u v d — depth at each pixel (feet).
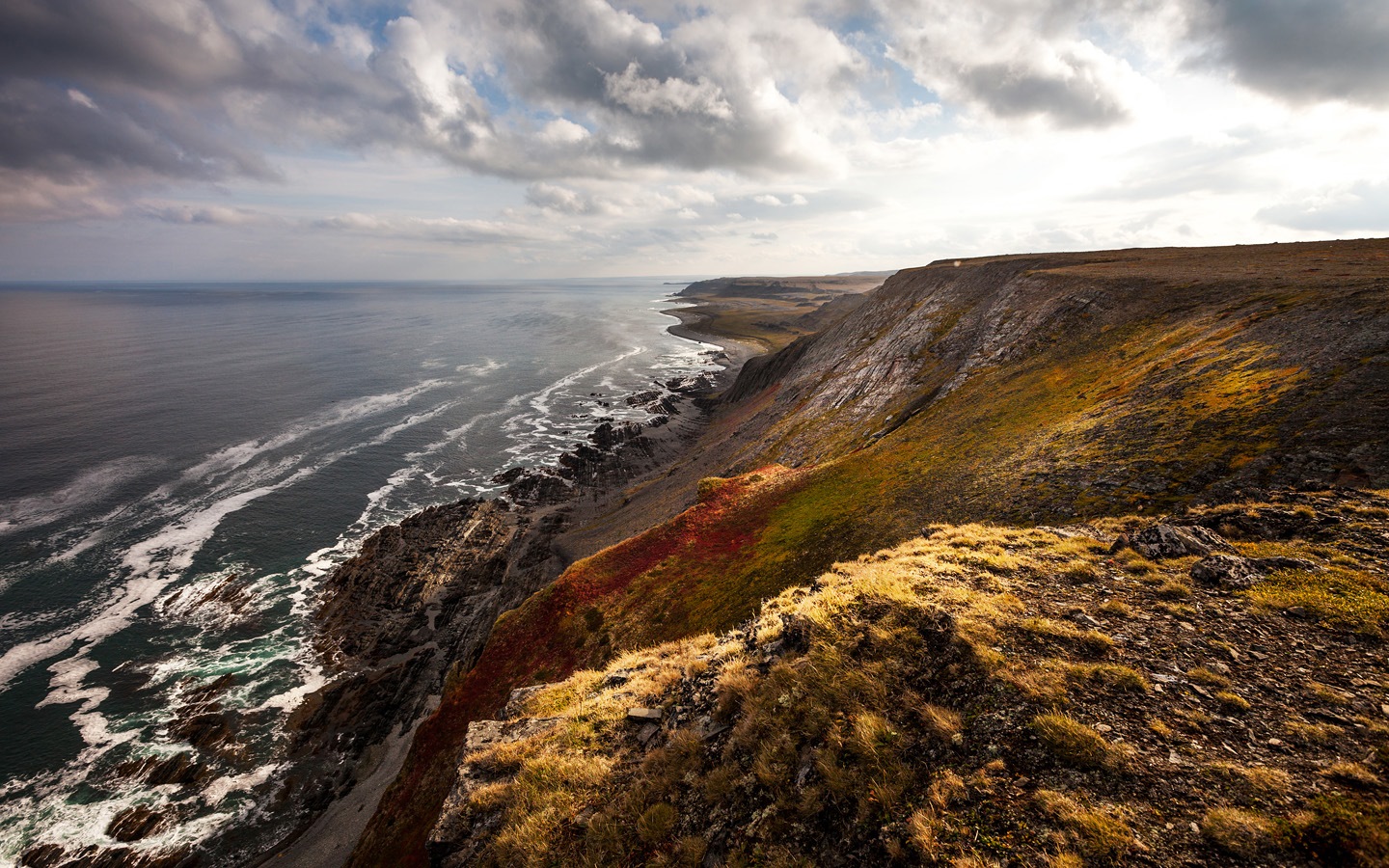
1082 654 33.27
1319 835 19.98
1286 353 94.17
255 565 203.62
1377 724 24.79
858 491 146.30
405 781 106.52
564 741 47.47
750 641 48.32
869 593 43.75
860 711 33.09
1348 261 180.65
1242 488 64.54
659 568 150.51
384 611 182.09
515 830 38.37
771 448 254.06
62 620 170.81
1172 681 30.12
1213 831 21.34
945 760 28.60
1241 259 225.15
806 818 29.58
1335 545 42.65
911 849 25.14
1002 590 43.19
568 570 160.97
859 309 389.19
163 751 130.00
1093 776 25.12
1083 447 100.27
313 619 177.06
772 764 33.27
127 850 110.01
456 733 115.44
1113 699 29.25
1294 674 29.60
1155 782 24.13
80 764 126.00
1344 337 88.69
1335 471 59.77
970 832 24.41
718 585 132.77
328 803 120.78
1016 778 26.08
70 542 212.43
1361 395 71.05
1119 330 167.43
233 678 152.15
